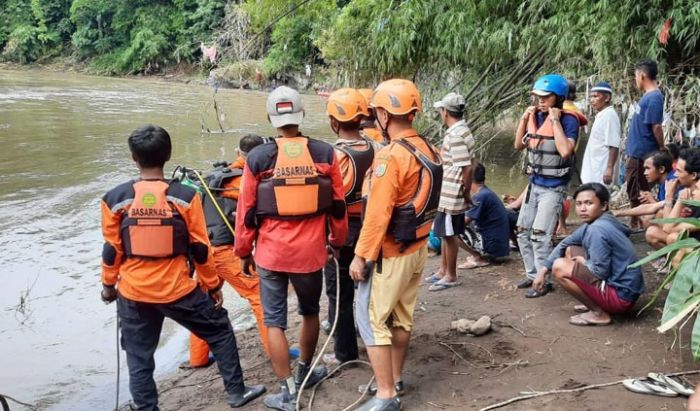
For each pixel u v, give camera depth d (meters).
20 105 24.33
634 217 7.34
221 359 4.20
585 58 9.87
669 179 6.06
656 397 3.80
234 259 4.80
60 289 6.89
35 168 13.16
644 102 6.52
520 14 9.58
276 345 4.01
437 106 5.75
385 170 3.56
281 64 32.53
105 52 46.00
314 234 3.94
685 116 8.32
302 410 4.04
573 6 8.84
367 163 4.43
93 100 27.06
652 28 8.16
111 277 3.88
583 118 5.39
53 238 8.62
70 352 5.53
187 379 4.91
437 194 3.72
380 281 3.69
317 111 24.30
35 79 38.94
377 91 3.74
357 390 4.23
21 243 8.38
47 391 4.89
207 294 4.12
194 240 3.88
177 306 3.91
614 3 8.16
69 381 5.04
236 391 4.23
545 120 5.34
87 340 5.76
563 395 3.88
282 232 3.90
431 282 6.23
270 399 4.13
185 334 6.02
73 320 6.15
